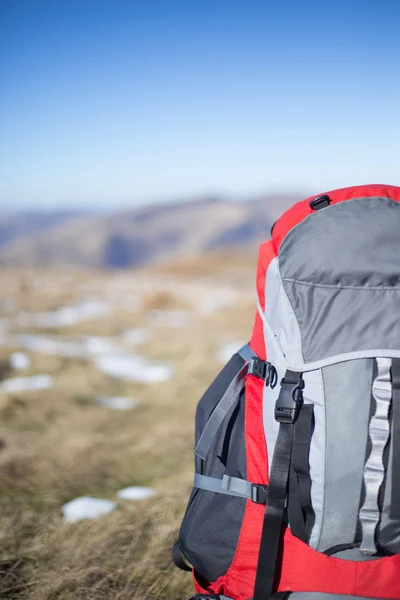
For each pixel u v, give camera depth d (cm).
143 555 293
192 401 621
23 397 593
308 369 178
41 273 2416
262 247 206
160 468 428
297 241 191
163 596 263
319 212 195
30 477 406
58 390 631
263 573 181
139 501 362
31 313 1261
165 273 4350
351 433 169
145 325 1173
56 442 467
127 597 260
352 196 202
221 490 203
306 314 183
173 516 334
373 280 180
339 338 177
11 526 321
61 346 904
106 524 322
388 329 175
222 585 204
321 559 179
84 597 260
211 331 1071
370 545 170
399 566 178
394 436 168
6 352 819
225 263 5503
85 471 417
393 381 170
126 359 840
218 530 201
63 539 306
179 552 231
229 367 220
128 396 647
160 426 517
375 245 183
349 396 171
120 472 418
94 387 669
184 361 790
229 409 210
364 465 168
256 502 192
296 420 176
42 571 278
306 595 180
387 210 191
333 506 170
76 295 1638
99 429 518
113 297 1667
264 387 193
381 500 168
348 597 178
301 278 186
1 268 2675
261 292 205
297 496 177
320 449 171
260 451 193
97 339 1015
